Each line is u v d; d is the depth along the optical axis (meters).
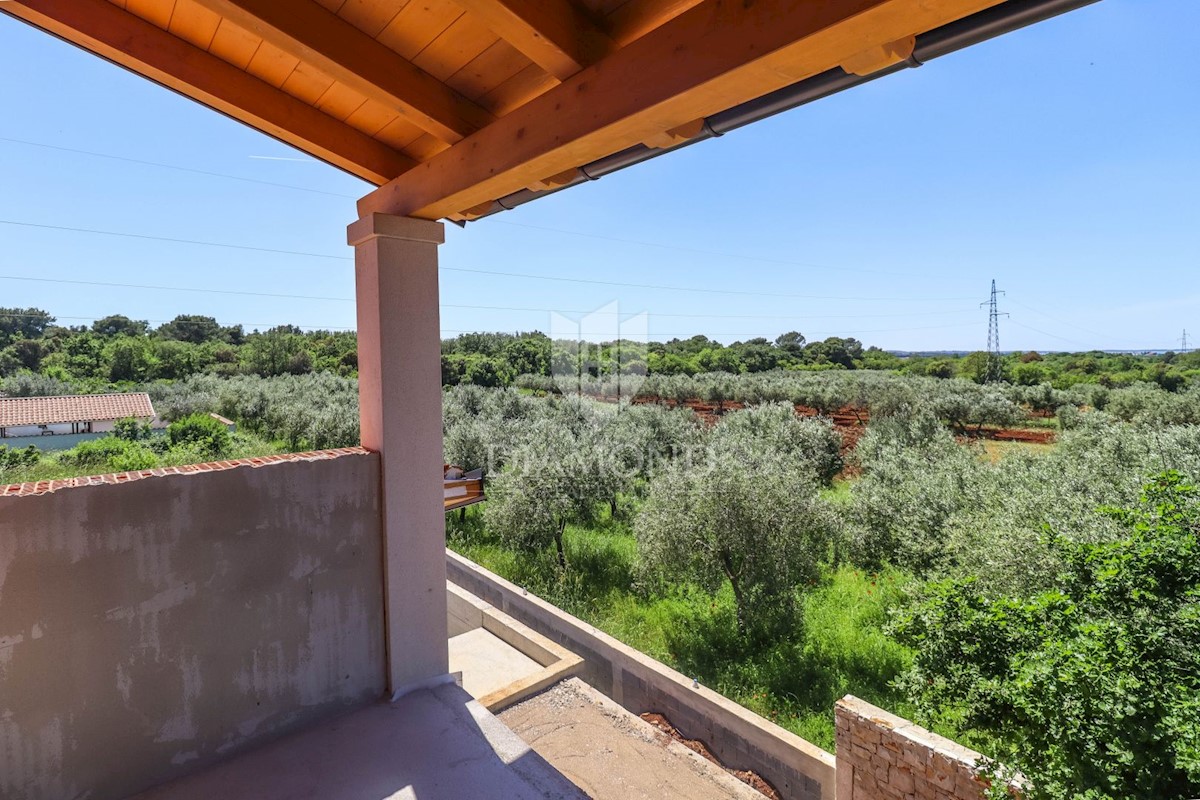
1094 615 3.07
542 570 9.07
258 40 1.99
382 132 2.59
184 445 9.68
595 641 6.64
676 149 1.82
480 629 7.05
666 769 4.50
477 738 2.46
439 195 2.33
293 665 2.48
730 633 6.96
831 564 7.73
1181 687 2.41
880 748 3.73
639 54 1.42
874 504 7.57
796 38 1.07
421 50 1.95
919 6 0.94
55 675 1.91
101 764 2.01
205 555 2.22
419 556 2.82
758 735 4.82
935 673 3.45
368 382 2.75
